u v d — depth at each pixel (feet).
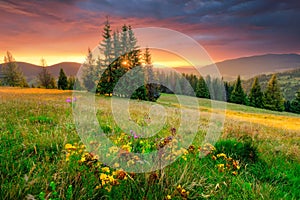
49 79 252.21
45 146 12.17
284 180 11.89
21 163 9.69
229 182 9.95
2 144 11.89
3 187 7.27
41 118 19.72
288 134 32.91
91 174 8.75
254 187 10.05
